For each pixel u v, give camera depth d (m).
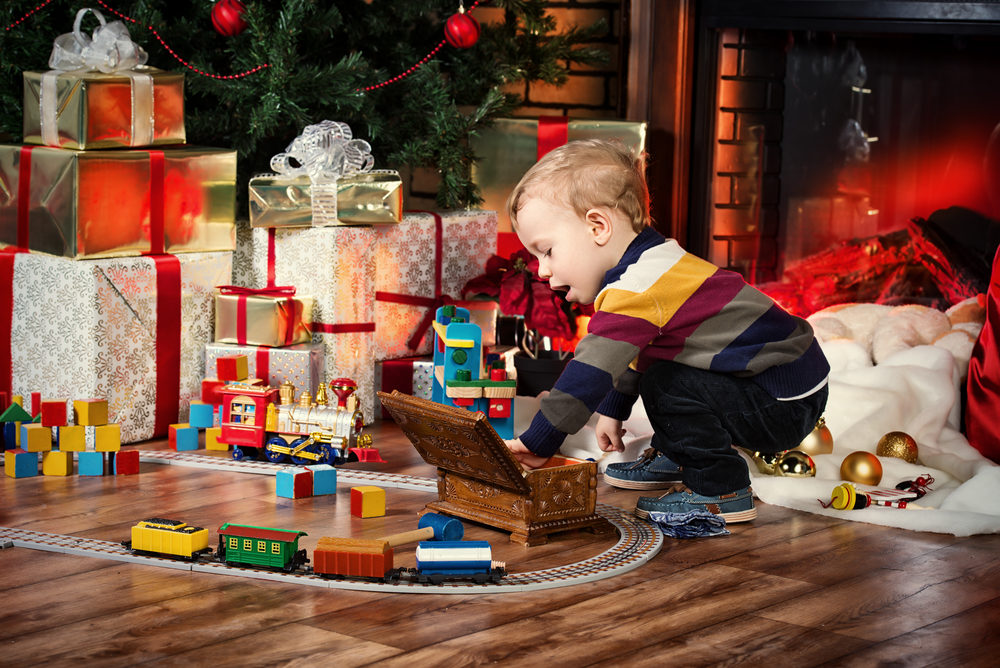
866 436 2.49
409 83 3.12
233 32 2.76
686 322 1.91
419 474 2.34
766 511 2.13
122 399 2.53
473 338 2.43
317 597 1.62
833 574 1.77
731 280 1.95
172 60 2.94
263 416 2.39
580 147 1.97
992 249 3.04
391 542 1.73
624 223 1.95
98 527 1.94
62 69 2.52
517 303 2.87
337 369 2.74
